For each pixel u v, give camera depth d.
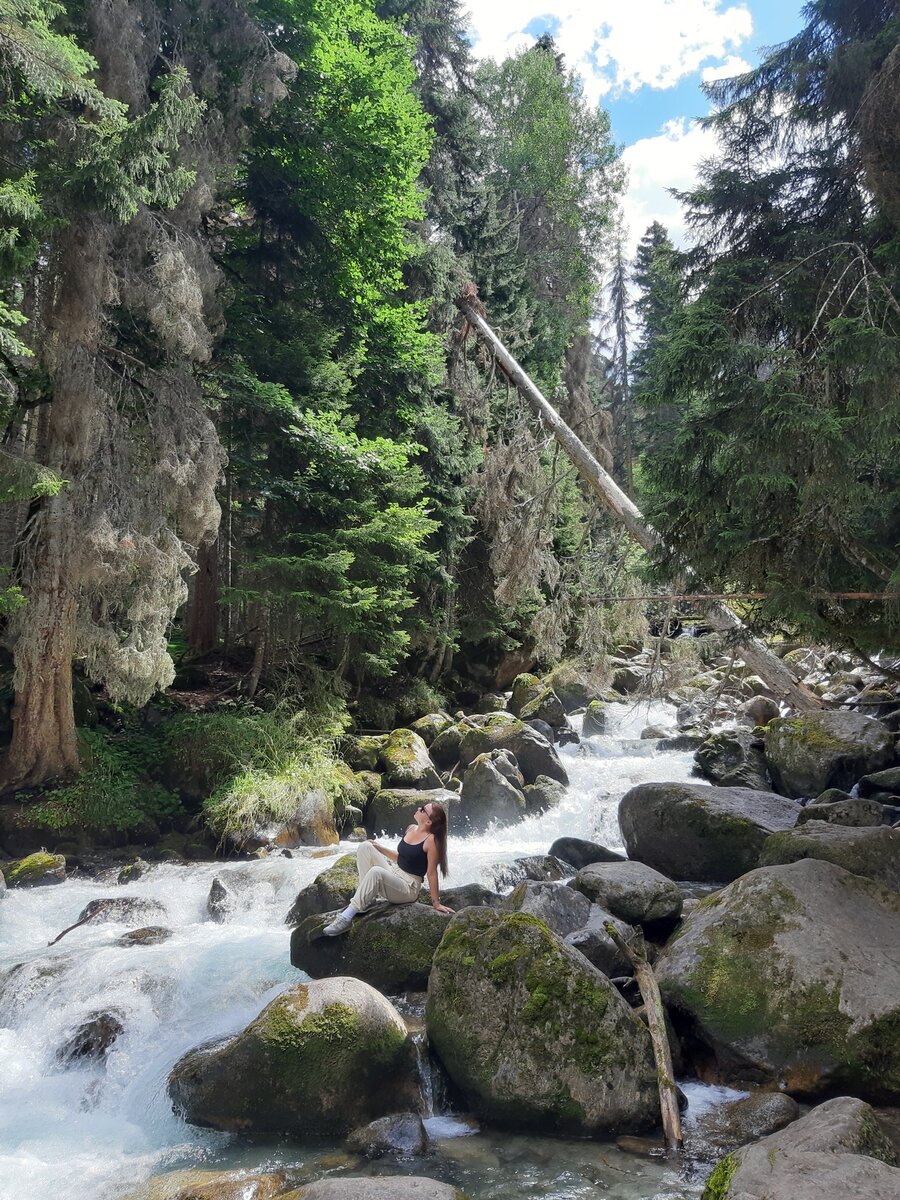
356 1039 5.36
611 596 15.59
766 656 13.95
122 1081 5.97
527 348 23.61
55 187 10.20
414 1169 4.72
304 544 15.30
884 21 7.39
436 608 19.08
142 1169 4.93
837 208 7.73
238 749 13.34
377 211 17.34
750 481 6.50
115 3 12.11
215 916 9.12
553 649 17.67
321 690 15.52
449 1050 5.50
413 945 6.88
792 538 7.18
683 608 17.81
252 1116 5.26
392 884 7.19
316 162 16.88
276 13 16.12
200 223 15.00
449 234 23.69
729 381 6.65
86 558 11.37
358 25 17.81
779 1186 3.45
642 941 6.64
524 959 5.53
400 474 16.22
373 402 18.45
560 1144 4.97
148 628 12.02
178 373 12.70
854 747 12.47
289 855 11.67
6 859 11.15
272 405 14.38
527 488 19.17
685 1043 5.86
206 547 17.70
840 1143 3.87
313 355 16.31
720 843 9.26
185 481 12.02
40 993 6.93
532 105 32.97
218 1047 5.91
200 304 12.06
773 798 10.10
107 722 14.46
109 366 12.16
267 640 15.79
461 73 28.06
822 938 5.77
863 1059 5.10
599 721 19.17
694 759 15.20
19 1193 4.68
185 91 13.27
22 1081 6.09
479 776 13.85
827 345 6.64
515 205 31.73
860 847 7.32
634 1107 5.03
